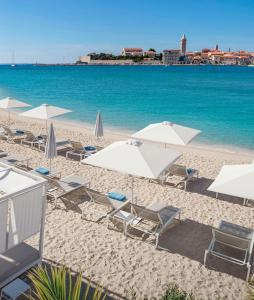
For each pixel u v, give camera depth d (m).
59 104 30.17
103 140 16.58
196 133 10.87
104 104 30.62
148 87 51.03
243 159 14.05
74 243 6.85
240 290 5.77
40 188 5.28
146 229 7.52
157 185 10.44
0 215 4.68
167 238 7.28
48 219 7.80
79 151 13.23
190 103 32.84
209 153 14.95
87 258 6.38
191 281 5.93
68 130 19.19
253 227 8.02
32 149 13.95
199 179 11.21
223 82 65.44
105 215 8.06
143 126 20.92
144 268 6.20
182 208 8.88
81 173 11.28
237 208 9.05
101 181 10.61
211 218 8.38
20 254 5.63
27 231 5.25
